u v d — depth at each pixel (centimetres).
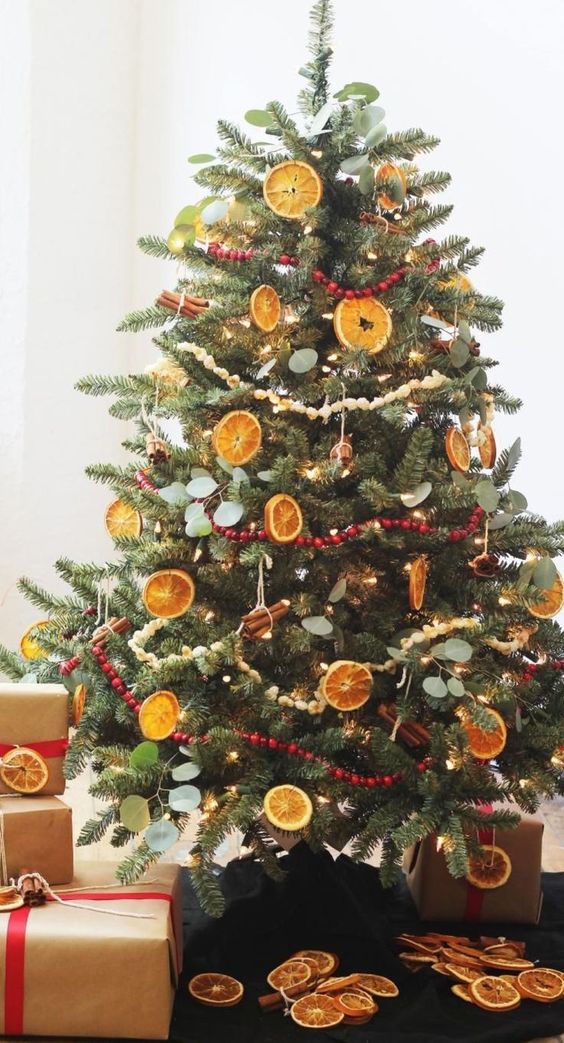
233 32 319
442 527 189
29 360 312
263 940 194
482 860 196
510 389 302
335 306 193
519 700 195
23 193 306
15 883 177
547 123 295
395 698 195
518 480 303
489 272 302
